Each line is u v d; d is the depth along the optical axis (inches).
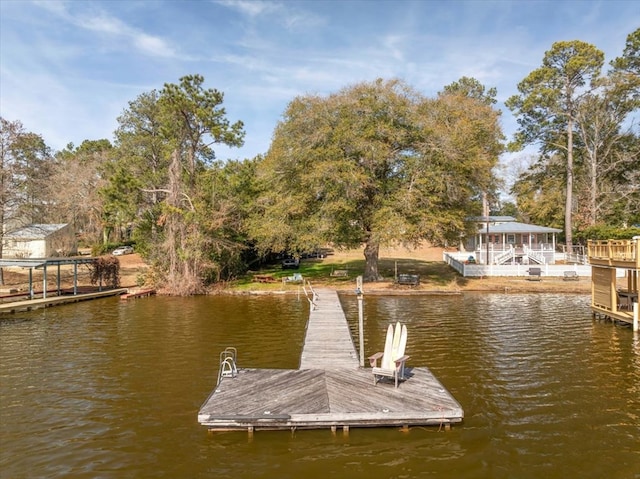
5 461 282.5
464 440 302.2
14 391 409.4
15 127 1158.3
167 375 452.8
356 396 344.2
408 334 630.5
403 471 265.0
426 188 1077.8
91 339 616.4
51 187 1268.5
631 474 261.4
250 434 310.8
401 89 1132.5
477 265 1298.0
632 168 1665.8
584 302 912.3
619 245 650.2
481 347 552.7
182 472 266.7
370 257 1230.9
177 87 1076.5
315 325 635.5
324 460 277.7
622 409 354.9
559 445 296.2
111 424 336.5
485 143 1316.4
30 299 940.6
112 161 1768.0
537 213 1865.2
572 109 1576.0
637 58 1519.4
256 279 1284.4
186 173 1173.7
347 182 1018.1
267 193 1244.5
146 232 1228.5
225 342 592.7
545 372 450.3
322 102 1119.6
